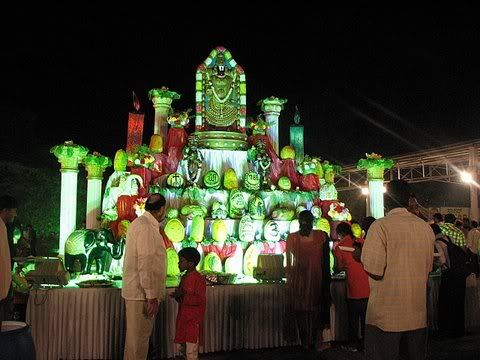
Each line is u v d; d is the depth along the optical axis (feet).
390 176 70.79
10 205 17.61
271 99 32.14
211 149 29.17
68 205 27.78
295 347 22.68
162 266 15.67
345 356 20.97
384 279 11.71
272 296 22.82
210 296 21.53
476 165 56.49
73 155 27.58
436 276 26.03
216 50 30.50
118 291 20.21
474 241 33.47
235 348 21.90
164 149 28.60
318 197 30.45
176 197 26.78
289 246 21.57
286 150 30.76
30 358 11.13
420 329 11.73
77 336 19.62
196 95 29.91
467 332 25.91
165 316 20.48
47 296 19.51
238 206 27.37
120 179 26.63
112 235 24.84
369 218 21.76
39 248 57.88
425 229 12.05
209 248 26.27
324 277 21.40
